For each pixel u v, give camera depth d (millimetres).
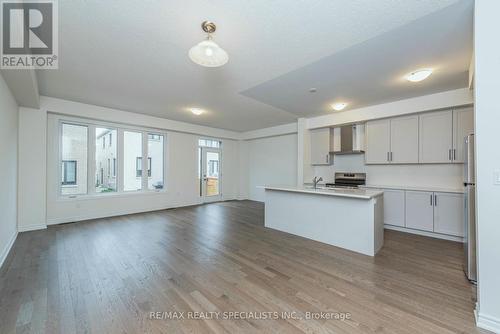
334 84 3354
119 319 1688
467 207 2307
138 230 4035
